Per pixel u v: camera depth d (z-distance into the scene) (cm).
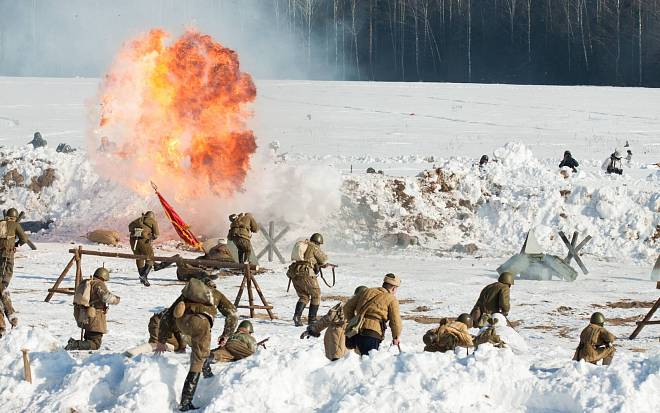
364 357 1314
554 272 3095
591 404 1207
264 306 2234
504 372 1277
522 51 17612
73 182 4438
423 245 3900
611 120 7681
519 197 4088
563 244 3850
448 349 1512
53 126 6725
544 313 2428
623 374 1249
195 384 1258
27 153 4591
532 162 4512
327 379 1288
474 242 3959
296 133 6681
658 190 3988
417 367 1282
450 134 6762
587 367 1282
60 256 3306
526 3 17612
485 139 6494
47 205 4397
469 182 4212
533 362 1467
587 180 4322
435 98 9450
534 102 9094
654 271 3059
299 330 2041
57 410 1273
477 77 17888
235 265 2256
